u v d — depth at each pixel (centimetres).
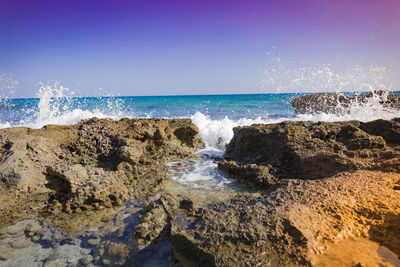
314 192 324
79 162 527
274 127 621
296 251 229
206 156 700
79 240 305
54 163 462
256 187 467
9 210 367
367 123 602
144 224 313
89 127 602
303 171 470
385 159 420
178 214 338
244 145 652
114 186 417
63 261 269
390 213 276
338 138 545
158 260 268
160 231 310
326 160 448
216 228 264
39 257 275
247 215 279
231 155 660
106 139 577
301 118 1126
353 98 1240
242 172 516
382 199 301
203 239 253
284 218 262
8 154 419
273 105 2341
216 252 235
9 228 332
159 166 554
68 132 585
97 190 393
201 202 398
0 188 371
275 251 231
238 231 252
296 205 289
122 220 348
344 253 230
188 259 259
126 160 518
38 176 407
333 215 277
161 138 654
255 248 236
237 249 236
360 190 321
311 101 1477
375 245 242
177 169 580
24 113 1526
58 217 361
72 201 383
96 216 362
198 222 294
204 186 477
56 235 316
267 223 260
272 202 305
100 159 550
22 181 384
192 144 793
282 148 539
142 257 273
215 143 873
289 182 369
